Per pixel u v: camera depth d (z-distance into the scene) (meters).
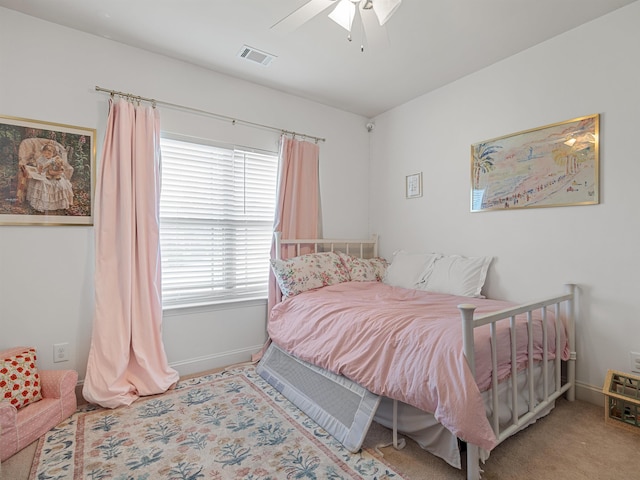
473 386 1.36
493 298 2.67
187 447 1.69
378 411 1.90
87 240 2.29
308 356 2.18
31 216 2.11
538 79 2.41
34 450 1.66
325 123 3.48
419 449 1.70
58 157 2.20
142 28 2.24
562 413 2.03
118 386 2.15
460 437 1.35
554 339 2.06
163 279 2.62
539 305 1.84
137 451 1.66
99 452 1.65
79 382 2.23
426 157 3.22
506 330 1.67
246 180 3.00
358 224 3.75
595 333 2.16
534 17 2.11
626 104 2.03
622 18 2.03
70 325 2.23
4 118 2.04
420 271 3.04
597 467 1.54
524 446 1.70
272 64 2.69
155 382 2.28
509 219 2.60
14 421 1.63
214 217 2.84
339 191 3.59
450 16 2.09
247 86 2.98
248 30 2.25
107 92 2.36
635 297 2.00
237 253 2.96
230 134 2.90
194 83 2.71
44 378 1.96
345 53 2.52
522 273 2.51
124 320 2.25
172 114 2.62
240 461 1.59
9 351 1.98
